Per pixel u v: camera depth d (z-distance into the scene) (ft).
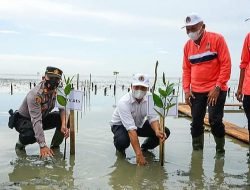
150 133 9.54
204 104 9.84
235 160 9.15
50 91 9.00
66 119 9.15
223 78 9.31
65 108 9.04
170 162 8.86
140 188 6.99
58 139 9.89
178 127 13.71
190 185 7.20
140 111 9.07
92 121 14.35
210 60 9.52
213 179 7.59
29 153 9.35
